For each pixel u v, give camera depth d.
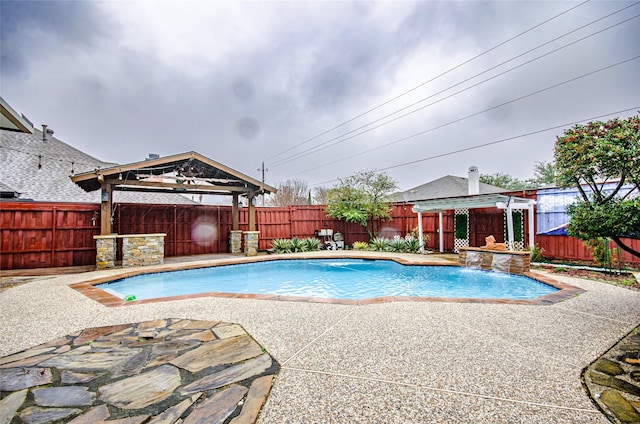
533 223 11.45
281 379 2.81
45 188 14.80
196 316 4.70
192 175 12.51
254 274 10.31
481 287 8.10
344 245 16.97
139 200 17.39
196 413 2.31
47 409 2.37
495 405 2.39
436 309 5.04
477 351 3.40
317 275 10.12
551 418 2.23
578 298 5.71
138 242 10.36
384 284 8.80
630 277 7.73
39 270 9.55
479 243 13.52
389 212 16.61
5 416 2.28
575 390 2.60
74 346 3.58
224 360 3.21
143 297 7.33
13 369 3.02
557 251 11.13
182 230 13.69
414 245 13.77
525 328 4.13
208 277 9.83
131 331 4.06
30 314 4.84
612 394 2.54
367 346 3.55
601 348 3.46
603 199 5.01
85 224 11.05
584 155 4.77
